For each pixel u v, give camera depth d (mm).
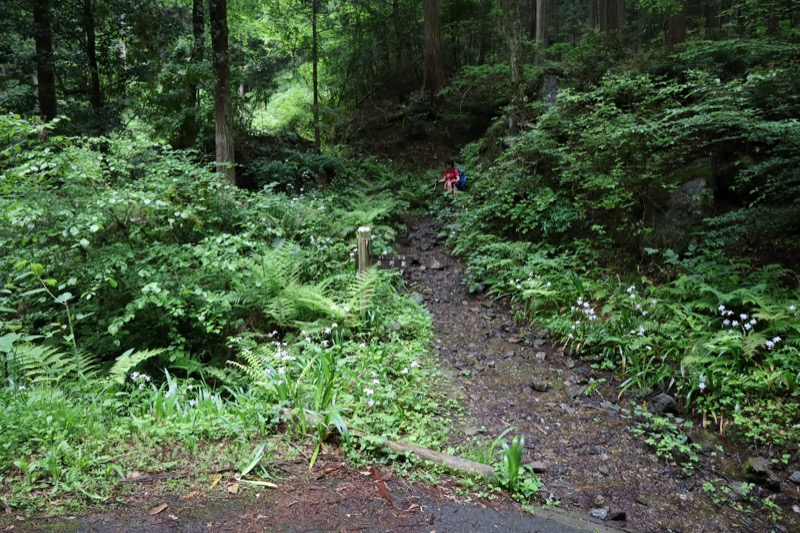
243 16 19938
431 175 16375
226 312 6508
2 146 6871
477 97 19719
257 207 9469
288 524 2891
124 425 3799
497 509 3377
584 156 9219
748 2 12195
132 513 2836
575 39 25000
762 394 5062
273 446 3703
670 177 8266
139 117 13352
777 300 5969
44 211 5988
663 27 17875
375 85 23031
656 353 5922
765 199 7676
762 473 4164
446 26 22641
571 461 4367
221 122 10727
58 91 13508
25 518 2674
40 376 4742
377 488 3387
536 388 5613
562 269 8102
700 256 7254
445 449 4328
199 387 5285
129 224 7359
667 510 3805
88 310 6336
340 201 12586
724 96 7355
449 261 9938
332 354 5410
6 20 11867
